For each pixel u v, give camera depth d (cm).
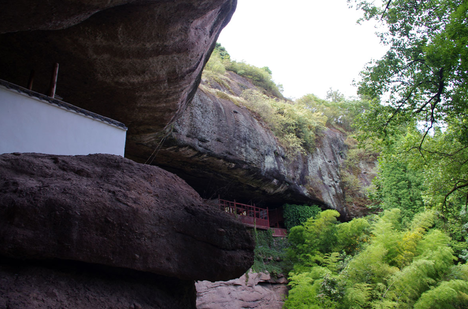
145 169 360
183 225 316
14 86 446
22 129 441
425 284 1095
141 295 294
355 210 2436
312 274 1266
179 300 327
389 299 1055
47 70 692
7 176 272
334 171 2466
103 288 271
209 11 663
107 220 269
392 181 1997
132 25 610
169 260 297
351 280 1159
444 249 1190
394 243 1276
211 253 320
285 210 2070
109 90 798
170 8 600
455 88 809
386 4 859
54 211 249
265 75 2870
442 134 1089
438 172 1117
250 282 1509
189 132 1326
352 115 3350
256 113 1947
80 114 518
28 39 610
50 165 306
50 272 253
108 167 341
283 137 2050
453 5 757
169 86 850
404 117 938
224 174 1611
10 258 245
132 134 1095
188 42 721
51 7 424
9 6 400
